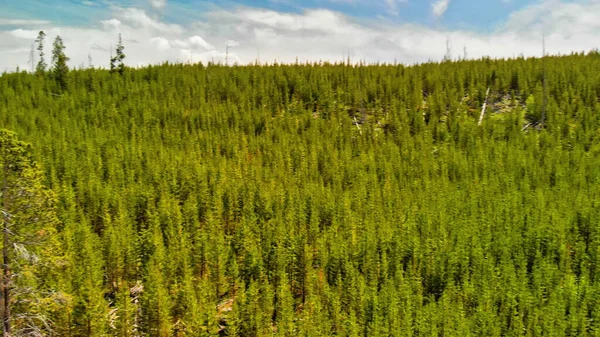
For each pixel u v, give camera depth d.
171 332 29.59
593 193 45.88
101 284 31.55
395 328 27.77
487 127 64.31
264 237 38.56
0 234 18.84
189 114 72.19
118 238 35.12
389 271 36.00
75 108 73.56
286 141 62.22
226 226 44.59
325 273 35.66
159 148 56.62
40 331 21.11
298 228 40.88
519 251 36.00
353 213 42.69
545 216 40.47
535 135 61.84
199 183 47.94
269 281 35.03
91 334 26.56
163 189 45.56
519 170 52.41
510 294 30.20
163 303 28.61
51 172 46.03
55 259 21.08
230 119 70.81
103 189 43.62
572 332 27.86
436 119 67.50
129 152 53.75
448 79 78.75
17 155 19.06
